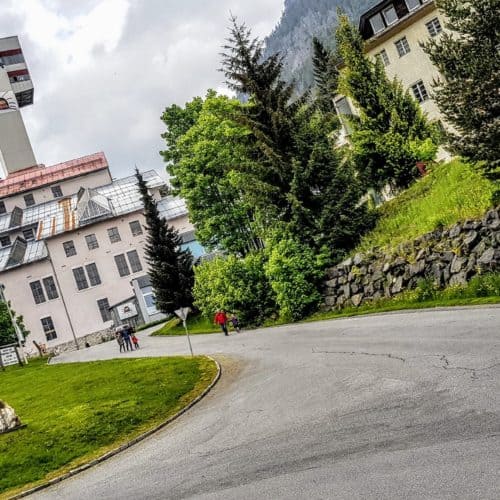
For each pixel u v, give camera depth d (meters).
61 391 24.66
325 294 29.31
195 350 30.53
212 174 39.16
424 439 7.82
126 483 10.99
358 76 37.47
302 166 30.31
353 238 29.25
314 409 11.47
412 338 15.30
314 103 31.98
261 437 10.88
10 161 102.88
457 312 17.16
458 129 19.08
